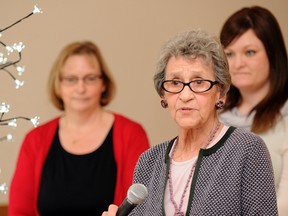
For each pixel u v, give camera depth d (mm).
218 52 3354
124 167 5961
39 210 5969
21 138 8367
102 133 6133
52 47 8406
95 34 8492
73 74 6160
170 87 3396
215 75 3359
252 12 5285
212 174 3328
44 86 8383
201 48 3332
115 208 3305
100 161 5996
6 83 8266
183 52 3359
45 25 8391
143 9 8500
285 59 5246
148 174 3656
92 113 6203
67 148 6086
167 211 3420
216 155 3369
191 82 3328
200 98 3318
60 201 5902
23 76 8320
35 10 3090
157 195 3496
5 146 8344
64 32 8438
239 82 5293
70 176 5965
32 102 8375
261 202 3256
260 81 5254
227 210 3240
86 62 6184
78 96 6137
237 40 5254
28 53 8344
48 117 8406
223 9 8469
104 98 6398
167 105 3535
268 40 5207
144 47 8523
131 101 8555
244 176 3291
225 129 3475
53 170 6020
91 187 5910
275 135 4934
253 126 5035
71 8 8453
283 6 8430
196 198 3322
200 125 3414
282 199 4680
